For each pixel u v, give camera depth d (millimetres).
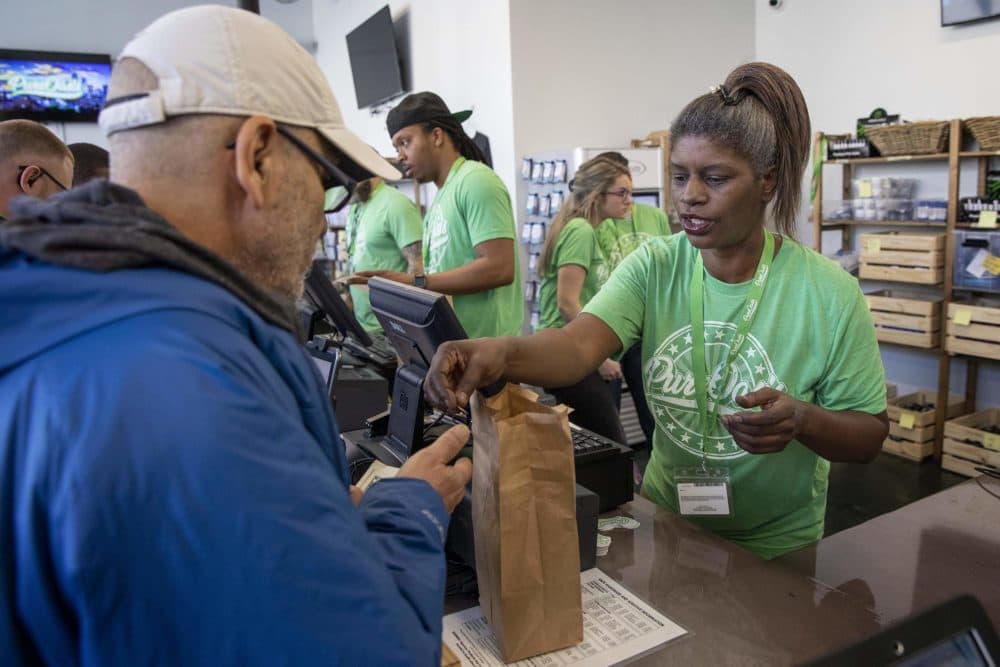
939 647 669
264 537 522
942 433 3854
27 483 504
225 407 528
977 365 4008
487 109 4793
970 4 3781
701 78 5031
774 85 1208
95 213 573
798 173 1265
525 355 1280
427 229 2852
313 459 586
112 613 501
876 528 1323
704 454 1433
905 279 3850
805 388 1354
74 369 519
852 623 1026
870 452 1313
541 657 976
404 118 2623
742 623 1031
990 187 3680
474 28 4824
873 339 1354
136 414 507
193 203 639
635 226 3355
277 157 666
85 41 7254
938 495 1446
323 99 715
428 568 711
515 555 953
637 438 4422
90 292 543
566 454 966
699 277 1420
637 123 4875
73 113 7168
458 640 1028
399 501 770
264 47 660
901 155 3852
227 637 519
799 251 1367
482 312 2645
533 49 4512
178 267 585
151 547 503
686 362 1437
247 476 523
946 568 1172
